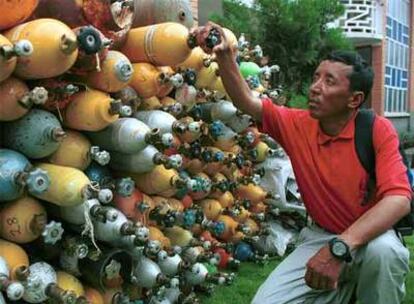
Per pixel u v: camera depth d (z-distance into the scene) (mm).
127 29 2941
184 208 3621
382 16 16719
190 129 3234
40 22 2350
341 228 2611
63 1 2547
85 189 2471
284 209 4996
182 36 2934
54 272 2592
